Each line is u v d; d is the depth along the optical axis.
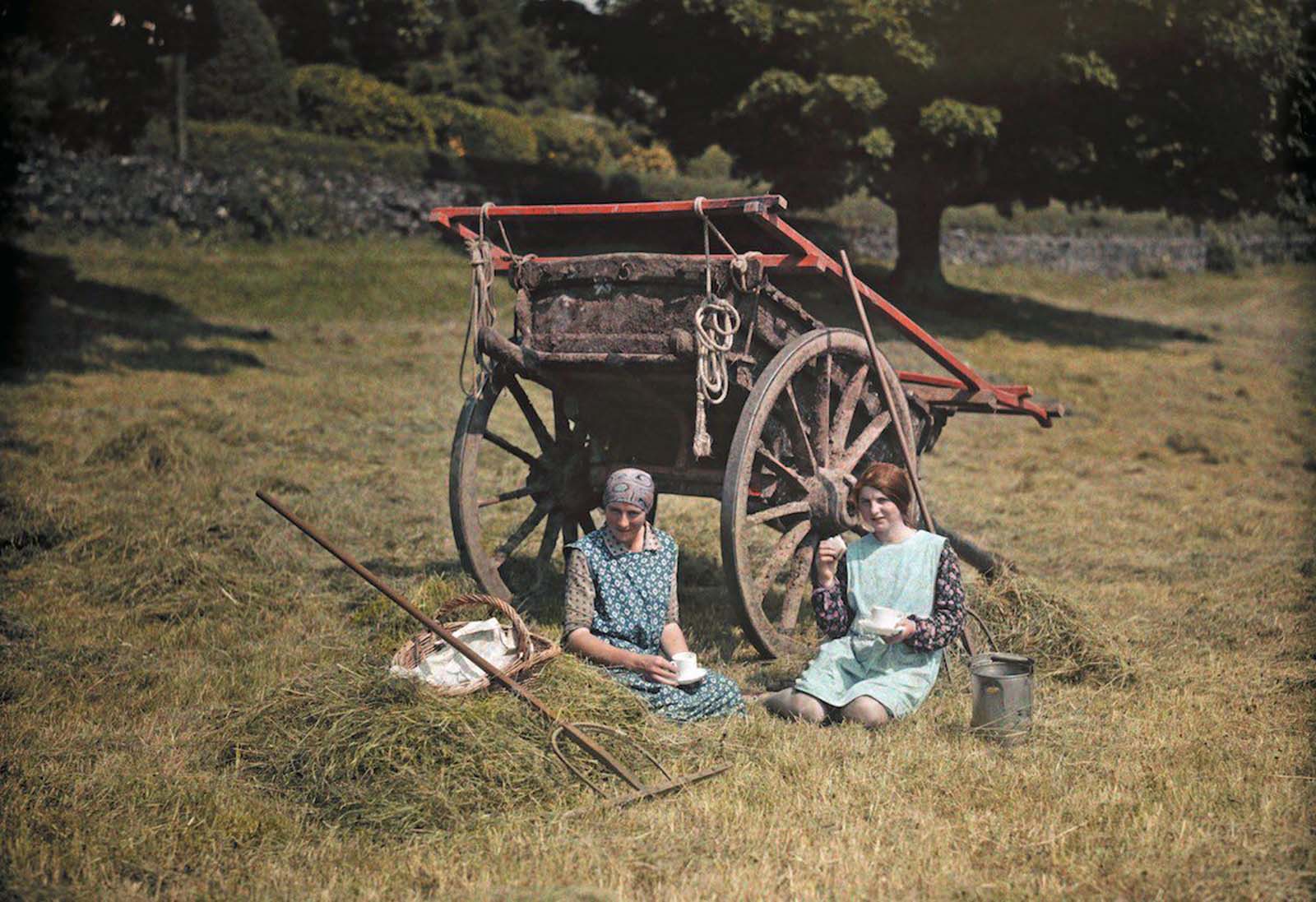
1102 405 16.98
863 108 20.66
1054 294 33.41
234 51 31.22
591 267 5.61
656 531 4.98
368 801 3.74
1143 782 4.07
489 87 41.22
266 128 27.30
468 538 5.89
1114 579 7.64
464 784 3.83
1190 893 3.22
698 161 39.22
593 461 6.40
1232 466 13.13
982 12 21.48
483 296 5.74
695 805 3.81
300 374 15.55
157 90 19.45
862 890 3.28
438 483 9.84
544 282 5.81
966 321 24.95
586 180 29.38
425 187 26.86
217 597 6.38
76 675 5.14
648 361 5.43
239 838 3.60
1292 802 3.89
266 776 3.99
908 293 26.48
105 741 4.34
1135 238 39.19
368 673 4.42
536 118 39.09
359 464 10.53
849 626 4.85
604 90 27.38
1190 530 9.46
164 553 6.81
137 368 14.93
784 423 5.92
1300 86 22.56
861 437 6.28
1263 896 3.21
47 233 22.06
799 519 6.01
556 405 6.36
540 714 4.16
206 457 9.89
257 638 5.85
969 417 15.42
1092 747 4.42
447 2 41.34
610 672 4.68
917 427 7.09
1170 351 23.92
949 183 25.05
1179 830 3.65
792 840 3.59
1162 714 4.85
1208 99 22.50
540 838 3.54
